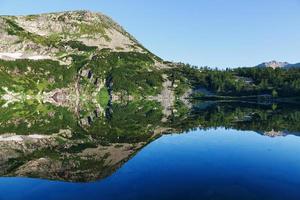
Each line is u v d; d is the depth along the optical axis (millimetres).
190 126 97062
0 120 122375
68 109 185375
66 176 43562
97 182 39969
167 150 56656
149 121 115250
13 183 41281
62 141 76562
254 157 50438
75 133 89188
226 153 53438
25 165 51781
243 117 129125
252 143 63625
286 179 39656
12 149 67438
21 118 129500
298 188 36688
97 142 73500
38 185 39938
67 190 37562
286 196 34406
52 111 167000
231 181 38781
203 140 67750
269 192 35500
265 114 144500
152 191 36062
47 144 73062
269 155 51969
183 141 66812
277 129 88562
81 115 145500
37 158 57188
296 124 102062
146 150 57281
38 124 110312
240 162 47250
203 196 34469
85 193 36312
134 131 89250
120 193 35875
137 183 38750
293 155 52094
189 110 173250
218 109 180125
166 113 153000
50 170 47719
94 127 100875
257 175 41062
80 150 63844
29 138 81938
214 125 99438
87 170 46250
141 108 195750
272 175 41156
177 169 43938
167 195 34781
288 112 158750
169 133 81500
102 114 150750
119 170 44688
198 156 51219
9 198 35562
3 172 47219
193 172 42375
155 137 74625
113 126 102312
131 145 67312
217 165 45812
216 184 37875
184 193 35250
